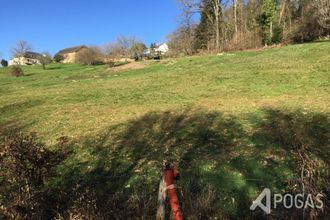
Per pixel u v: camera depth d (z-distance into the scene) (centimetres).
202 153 1243
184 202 909
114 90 2684
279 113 1616
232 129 1446
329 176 934
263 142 1270
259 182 1025
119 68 4478
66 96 2620
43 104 2417
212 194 958
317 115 1532
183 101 2102
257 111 1688
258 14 5953
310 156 1041
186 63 3938
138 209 922
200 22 6931
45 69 7269
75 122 1841
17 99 2684
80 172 1213
